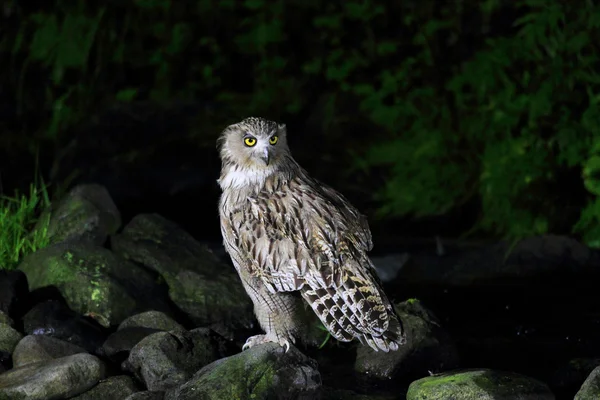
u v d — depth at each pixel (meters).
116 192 13.95
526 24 14.30
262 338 8.09
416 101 14.70
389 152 14.42
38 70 16.25
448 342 8.63
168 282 9.98
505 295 10.66
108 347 8.34
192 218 13.47
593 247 12.22
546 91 13.06
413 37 15.98
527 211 12.84
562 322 9.75
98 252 9.64
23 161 15.08
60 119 15.86
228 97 16.45
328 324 7.56
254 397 7.06
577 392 7.43
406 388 8.08
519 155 13.04
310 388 7.31
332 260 7.53
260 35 16.59
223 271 10.23
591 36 12.95
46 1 16.58
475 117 13.92
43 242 10.36
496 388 7.39
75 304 9.18
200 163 14.43
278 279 7.67
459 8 15.12
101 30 16.53
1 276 9.13
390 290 10.92
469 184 13.73
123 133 14.90
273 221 7.68
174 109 15.46
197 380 7.21
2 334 8.22
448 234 13.26
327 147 15.10
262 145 7.65
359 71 16.08
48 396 7.20
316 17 16.61
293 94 16.36
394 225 13.49
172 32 16.78
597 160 12.32
